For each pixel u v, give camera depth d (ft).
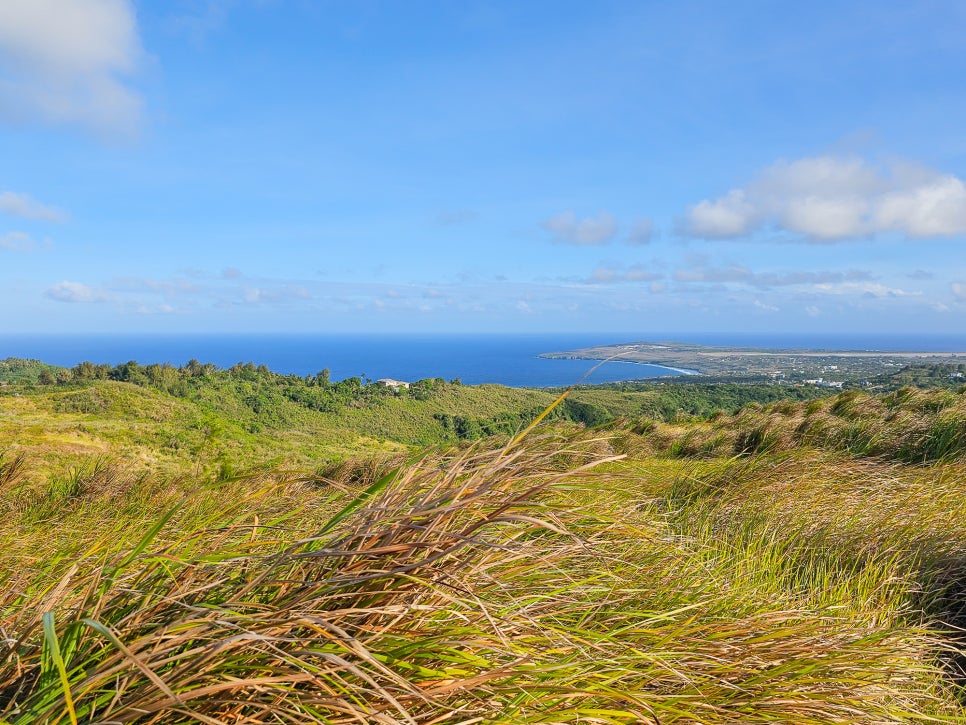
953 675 9.03
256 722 3.95
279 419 237.86
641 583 8.00
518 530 5.93
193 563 4.97
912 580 11.38
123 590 4.50
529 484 6.23
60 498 18.01
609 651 5.27
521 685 4.57
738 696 5.82
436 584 4.45
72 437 121.29
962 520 13.92
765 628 7.27
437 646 4.38
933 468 18.89
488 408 243.19
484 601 5.20
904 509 14.64
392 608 4.17
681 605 7.68
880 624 9.15
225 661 4.04
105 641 4.25
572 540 6.88
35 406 180.86
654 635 5.86
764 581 10.59
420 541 4.69
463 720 4.35
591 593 6.97
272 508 8.66
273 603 4.64
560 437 7.32
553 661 4.99
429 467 6.28
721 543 12.53
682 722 5.16
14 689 4.22
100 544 5.78
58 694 3.74
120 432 134.72
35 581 6.37
